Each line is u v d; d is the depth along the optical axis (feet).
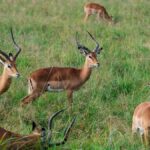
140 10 249.96
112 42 173.06
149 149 87.81
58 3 261.85
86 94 116.78
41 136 76.89
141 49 163.32
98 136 91.04
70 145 81.66
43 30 189.98
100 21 228.63
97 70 133.69
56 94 118.93
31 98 112.78
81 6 257.55
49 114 102.99
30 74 115.65
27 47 155.74
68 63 142.41
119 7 260.83
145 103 94.43
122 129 96.32
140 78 128.77
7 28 185.37
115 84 122.72
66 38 174.60
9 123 96.58
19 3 251.80
